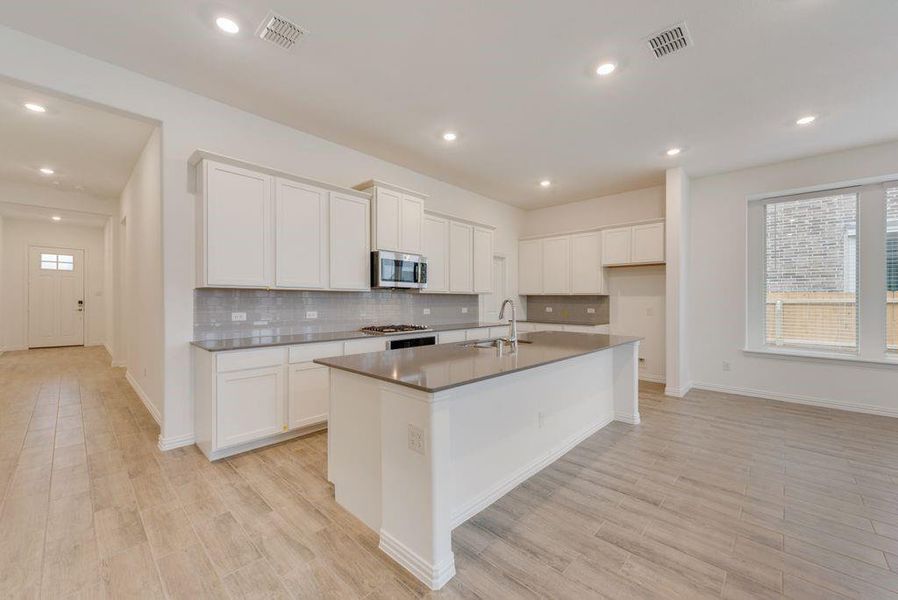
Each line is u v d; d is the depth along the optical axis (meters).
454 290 5.09
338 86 2.88
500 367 2.01
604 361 3.58
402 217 4.16
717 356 4.79
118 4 2.07
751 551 1.79
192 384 3.02
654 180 5.12
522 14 2.12
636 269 5.60
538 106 3.15
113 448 2.92
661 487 2.41
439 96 3.01
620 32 2.26
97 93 2.57
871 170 3.85
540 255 6.32
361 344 3.54
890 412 3.81
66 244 8.32
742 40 2.31
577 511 2.14
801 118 3.32
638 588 1.56
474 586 1.57
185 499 2.21
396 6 2.07
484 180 5.14
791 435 3.30
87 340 8.55
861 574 1.64
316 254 3.45
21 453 2.82
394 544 1.73
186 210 2.98
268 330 3.48
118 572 1.62
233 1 2.04
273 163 3.44
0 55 2.25
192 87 2.91
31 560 1.69
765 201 4.62
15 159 4.40
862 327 4.03
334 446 2.21
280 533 1.91
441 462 1.60
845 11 2.06
